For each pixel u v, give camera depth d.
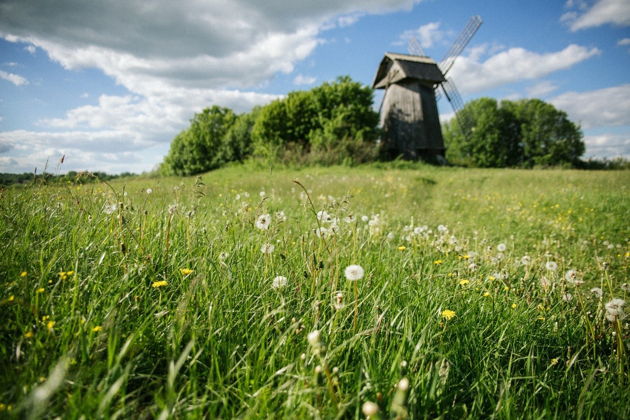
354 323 1.72
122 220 2.25
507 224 7.68
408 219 7.51
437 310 2.13
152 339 1.52
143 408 1.27
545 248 5.72
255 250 2.55
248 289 2.04
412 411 1.26
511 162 55.53
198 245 2.48
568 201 10.12
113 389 1.00
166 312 1.59
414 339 1.73
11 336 1.41
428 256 3.92
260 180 14.43
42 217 2.47
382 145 39.72
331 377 1.31
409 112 36.88
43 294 1.60
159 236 2.46
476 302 2.44
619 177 15.89
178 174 47.78
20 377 1.13
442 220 8.03
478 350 1.85
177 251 2.29
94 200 3.16
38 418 1.00
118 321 1.43
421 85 37.34
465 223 7.79
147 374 1.41
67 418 1.04
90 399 1.06
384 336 1.75
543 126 53.28
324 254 2.48
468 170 27.95
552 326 2.38
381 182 13.87
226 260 2.28
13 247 1.93
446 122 65.69
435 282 2.78
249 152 44.91
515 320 2.27
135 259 2.07
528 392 1.68
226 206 4.11
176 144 48.47
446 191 13.49
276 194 9.26
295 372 1.42
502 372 1.75
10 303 1.50
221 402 1.28
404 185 13.57
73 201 2.91
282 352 1.53
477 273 3.24
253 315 1.74
